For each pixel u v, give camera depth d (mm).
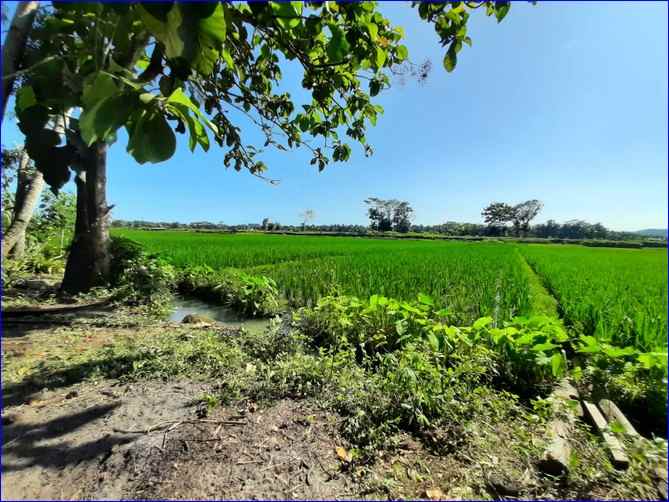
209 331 4414
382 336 4086
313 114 3170
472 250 26625
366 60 2420
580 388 3445
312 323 4926
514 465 2119
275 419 2445
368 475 1984
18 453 1929
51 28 1043
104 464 1889
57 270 8914
